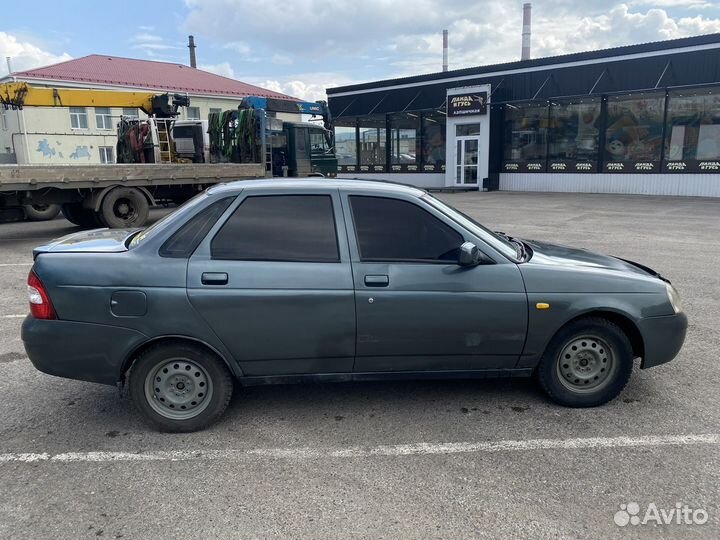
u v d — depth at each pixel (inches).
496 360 153.2
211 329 142.1
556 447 137.3
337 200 151.1
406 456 134.0
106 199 469.4
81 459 134.0
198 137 697.0
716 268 332.5
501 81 969.5
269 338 144.3
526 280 149.9
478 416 154.5
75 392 172.7
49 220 603.8
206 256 144.4
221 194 150.1
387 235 149.9
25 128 1224.2
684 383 174.2
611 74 845.2
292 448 138.3
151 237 146.8
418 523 108.9
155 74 1481.3
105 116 1320.1
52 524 109.5
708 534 105.3
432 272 147.5
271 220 148.5
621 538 104.3
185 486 122.4
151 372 144.8
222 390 147.3
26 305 266.8
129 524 109.4
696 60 767.1
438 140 1091.3
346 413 157.2
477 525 108.1
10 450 138.2
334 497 117.6
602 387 157.8
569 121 915.4
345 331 145.7
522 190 984.9
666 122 820.6
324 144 698.8
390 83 1120.2
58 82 1254.9
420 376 153.1
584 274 153.5
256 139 626.8
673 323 155.9
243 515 112.0
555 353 154.9
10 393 171.5
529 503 114.9
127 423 152.8
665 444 138.1
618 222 546.9
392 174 1168.8
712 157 791.7
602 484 121.3
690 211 633.0
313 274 144.3
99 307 140.3
